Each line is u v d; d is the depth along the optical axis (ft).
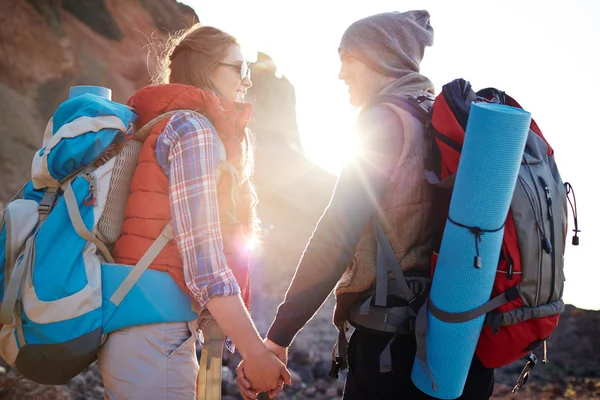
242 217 7.69
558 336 28.45
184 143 6.74
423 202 7.20
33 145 30.99
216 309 6.57
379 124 7.27
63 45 37.01
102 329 6.63
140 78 42.29
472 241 6.44
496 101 7.41
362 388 7.39
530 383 23.04
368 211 7.14
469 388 7.36
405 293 7.13
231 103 7.20
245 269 7.31
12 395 13.57
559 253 7.01
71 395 14.37
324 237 7.14
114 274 6.72
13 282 6.55
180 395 6.77
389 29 7.93
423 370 6.93
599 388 22.93
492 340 6.84
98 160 7.07
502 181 6.32
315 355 21.79
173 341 6.81
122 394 6.64
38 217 6.90
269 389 6.97
